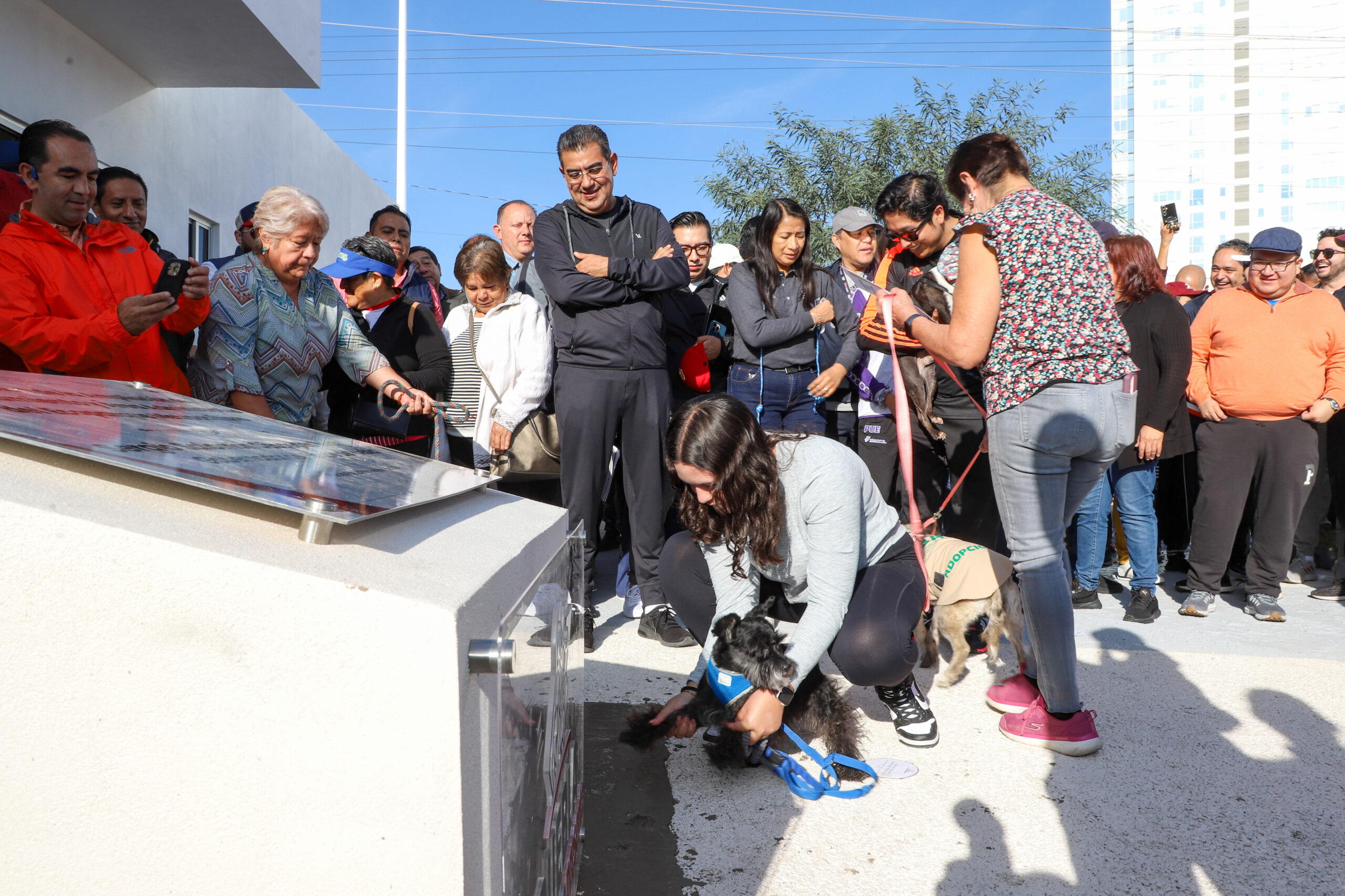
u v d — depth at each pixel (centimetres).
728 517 229
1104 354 247
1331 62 7231
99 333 237
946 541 321
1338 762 255
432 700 89
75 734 93
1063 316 248
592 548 369
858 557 238
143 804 93
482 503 167
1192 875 197
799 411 414
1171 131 7619
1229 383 424
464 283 411
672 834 214
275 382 295
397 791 90
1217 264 531
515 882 113
